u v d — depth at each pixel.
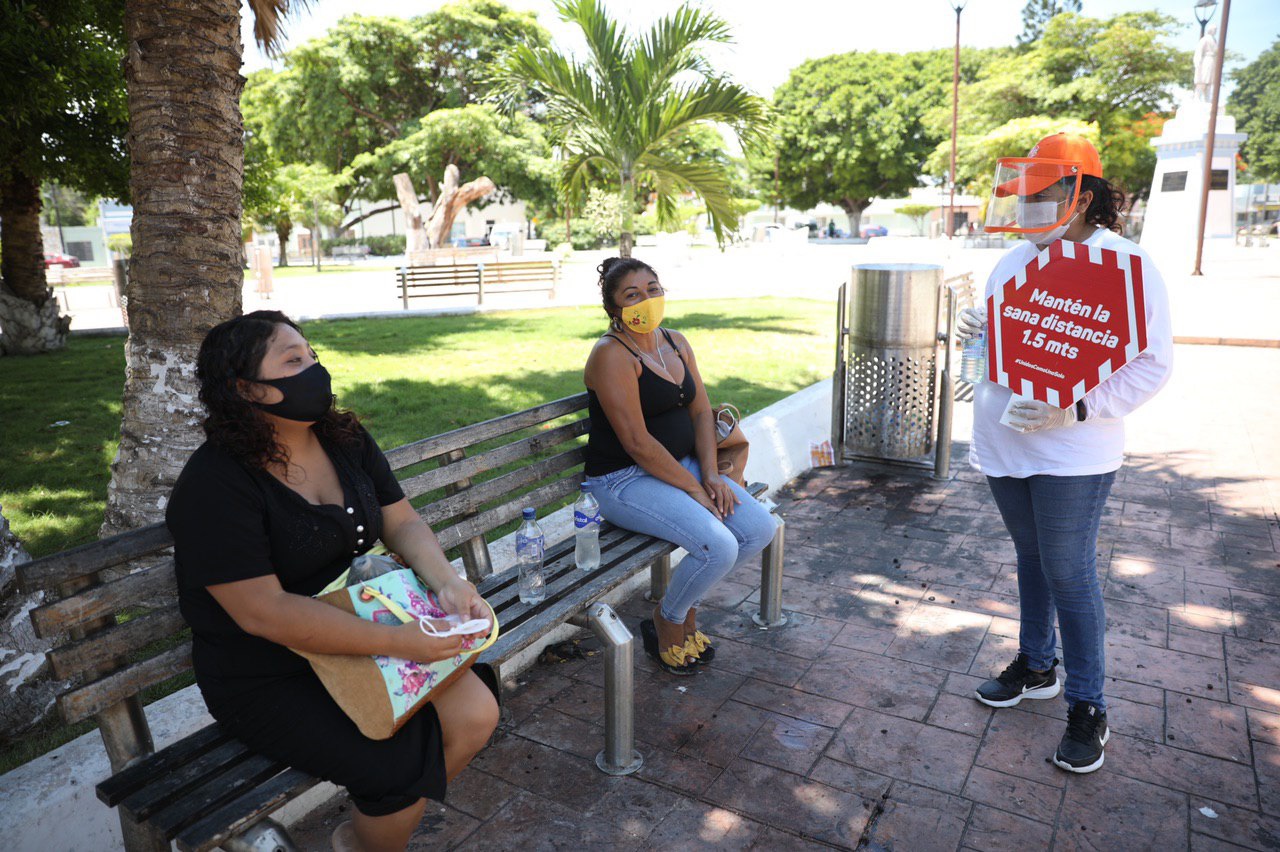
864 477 5.83
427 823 2.56
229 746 2.01
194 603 1.90
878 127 50.53
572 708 3.19
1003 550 4.56
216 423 1.85
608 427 3.33
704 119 10.73
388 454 2.65
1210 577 4.12
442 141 37.09
